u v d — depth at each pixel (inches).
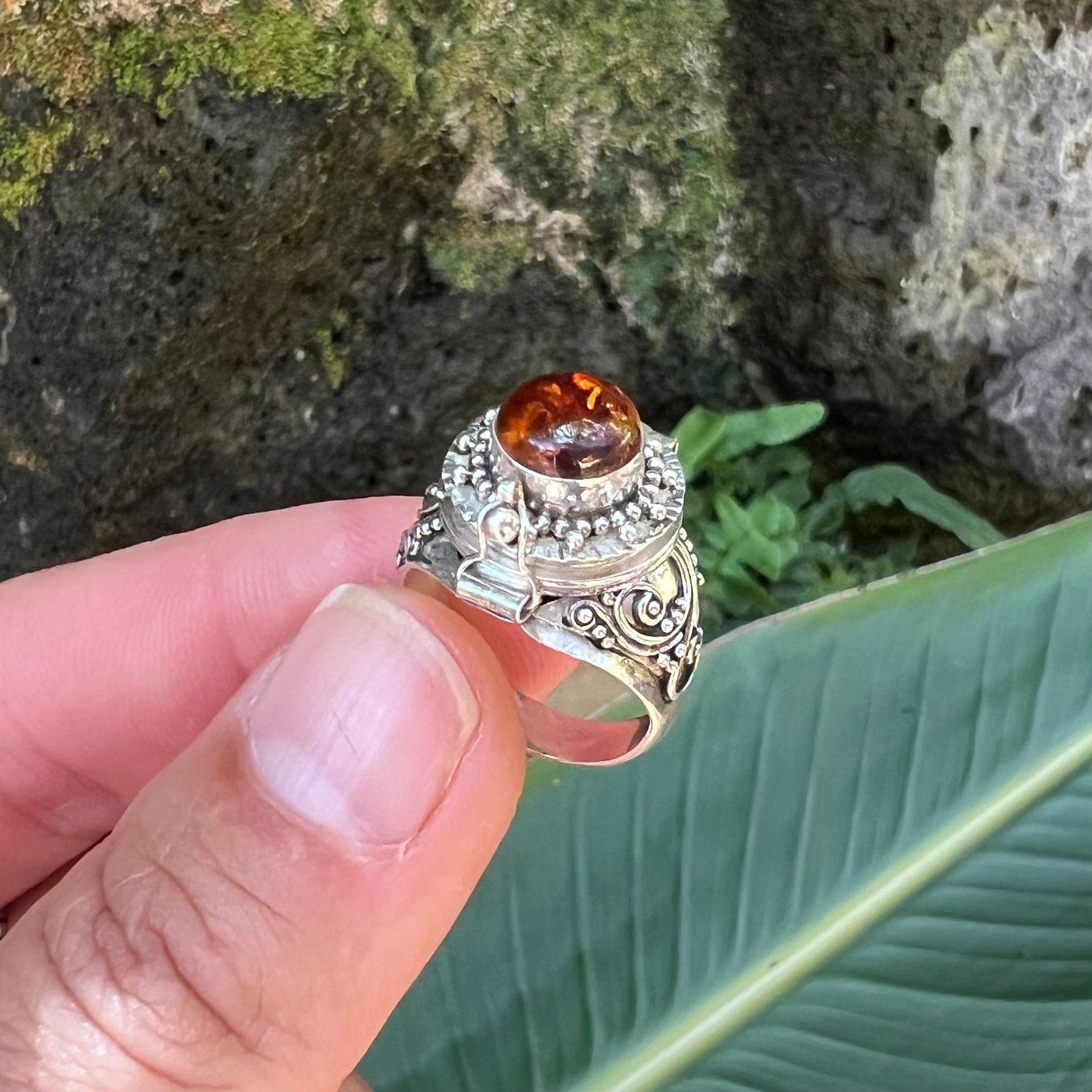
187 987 2.6
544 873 3.7
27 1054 2.6
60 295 4.3
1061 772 3.6
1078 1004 3.4
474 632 3.0
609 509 2.9
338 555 4.0
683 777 3.7
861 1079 3.4
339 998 2.8
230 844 2.7
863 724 3.7
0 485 4.7
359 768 2.7
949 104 4.6
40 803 4.1
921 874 3.6
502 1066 3.6
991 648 3.7
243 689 2.9
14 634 3.9
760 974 3.6
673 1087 3.5
